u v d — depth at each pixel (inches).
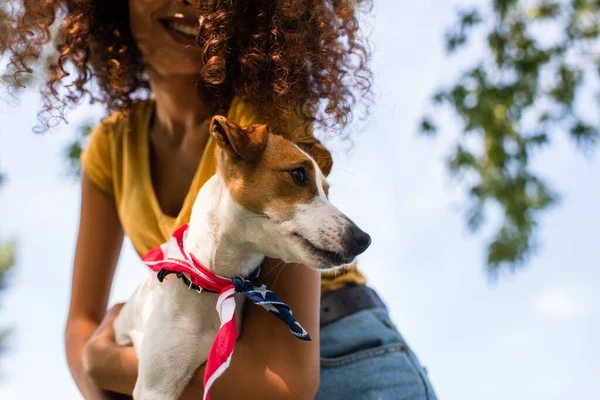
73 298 49.0
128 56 49.4
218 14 42.9
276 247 38.9
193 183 43.1
